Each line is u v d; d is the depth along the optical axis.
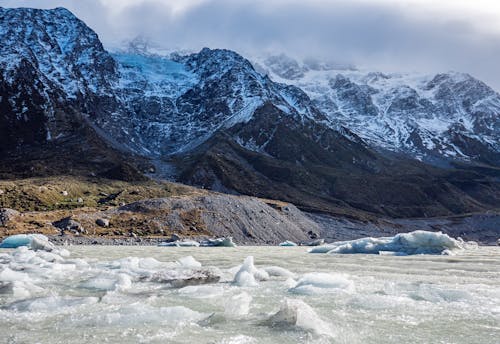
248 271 18.66
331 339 9.10
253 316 11.13
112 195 128.75
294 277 19.17
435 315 11.40
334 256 34.94
